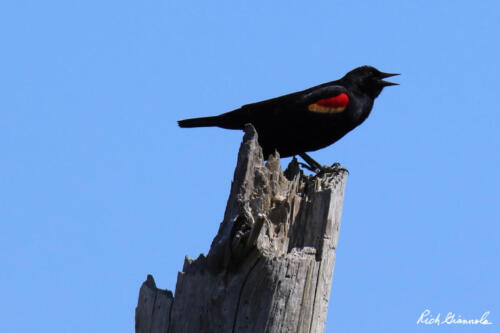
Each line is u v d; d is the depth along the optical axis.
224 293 7.71
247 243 7.60
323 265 8.05
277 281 7.70
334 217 8.42
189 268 8.03
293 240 8.39
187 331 7.75
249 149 8.40
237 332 7.64
